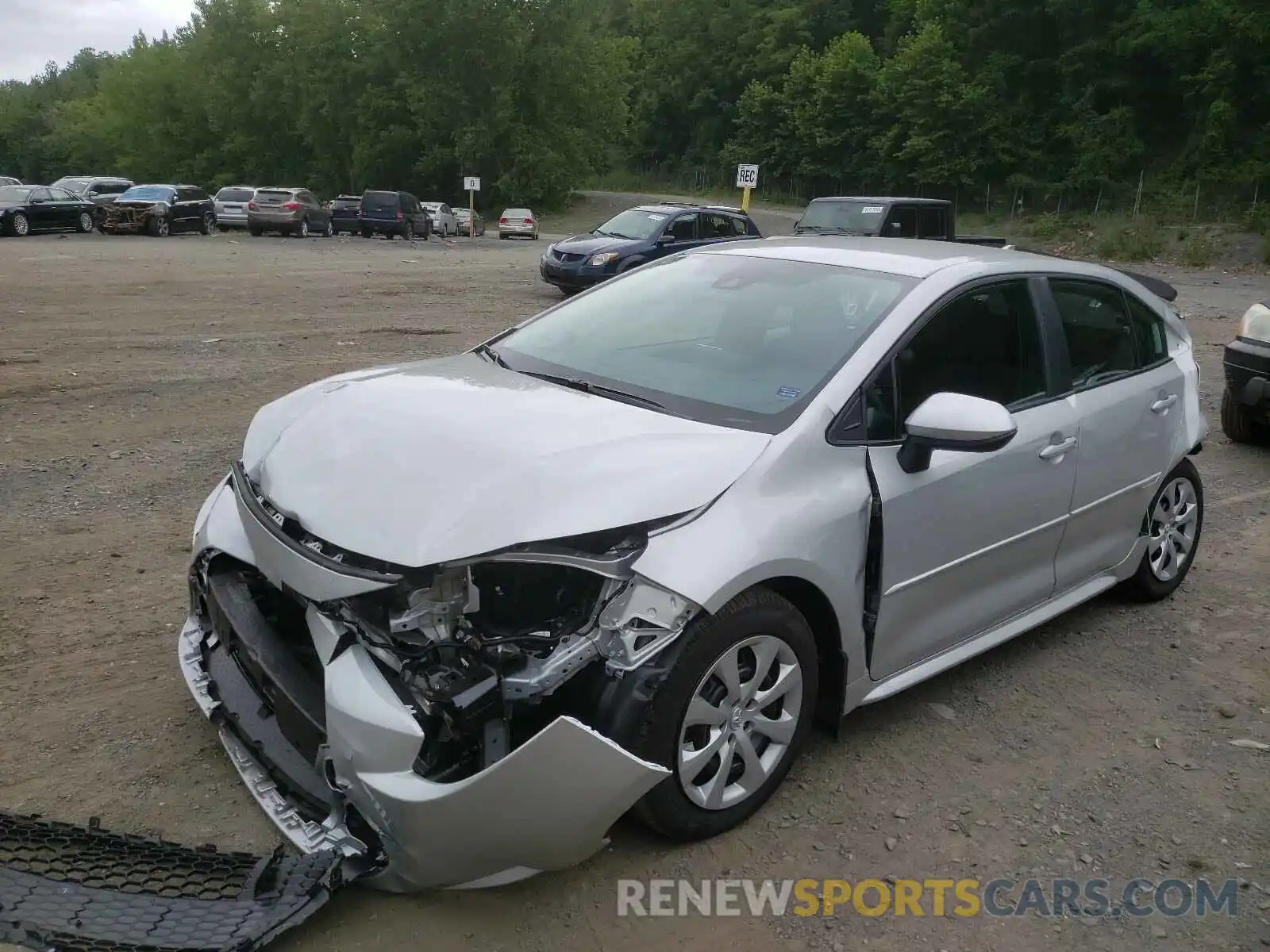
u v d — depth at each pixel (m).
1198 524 5.28
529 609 2.91
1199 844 3.29
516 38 63.28
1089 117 54.62
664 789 2.92
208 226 35.31
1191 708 4.16
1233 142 48.62
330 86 69.00
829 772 3.55
